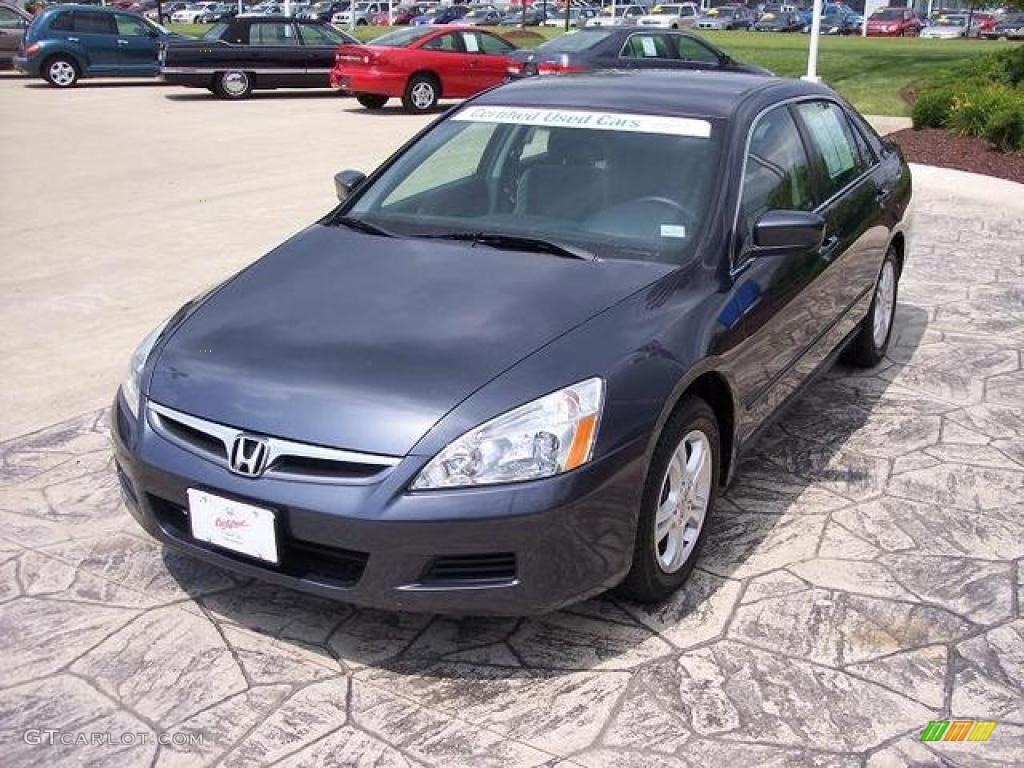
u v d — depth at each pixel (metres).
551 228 4.12
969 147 13.29
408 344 3.37
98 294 7.22
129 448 3.44
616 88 4.78
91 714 3.12
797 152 4.79
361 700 3.18
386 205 4.51
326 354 3.36
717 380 3.77
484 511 3.01
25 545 4.03
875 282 5.59
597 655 3.39
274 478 3.14
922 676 3.29
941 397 5.54
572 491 3.09
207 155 13.24
